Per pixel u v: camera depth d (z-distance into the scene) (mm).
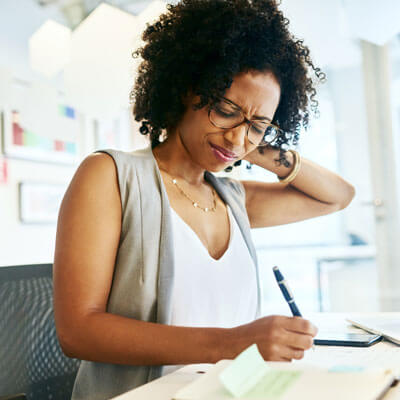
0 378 937
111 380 840
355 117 3168
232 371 562
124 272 880
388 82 3084
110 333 754
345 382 570
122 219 899
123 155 942
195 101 956
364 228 3182
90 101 2596
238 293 1032
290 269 3342
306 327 713
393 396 582
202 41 941
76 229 836
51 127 3656
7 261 3666
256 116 932
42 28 2795
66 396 1022
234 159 951
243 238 1124
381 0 2516
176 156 1045
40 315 1018
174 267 909
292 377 596
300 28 2754
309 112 1211
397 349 858
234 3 967
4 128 3656
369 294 3172
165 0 2324
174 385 687
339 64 3111
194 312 952
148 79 1066
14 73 3717
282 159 1233
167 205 934
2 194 3654
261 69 916
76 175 901
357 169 3178
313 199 1341
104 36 2396
